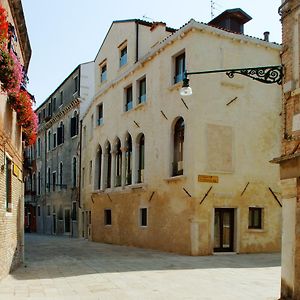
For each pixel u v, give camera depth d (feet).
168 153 62.03
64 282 34.17
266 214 60.44
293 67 27.22
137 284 33.24
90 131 97.35
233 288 31.50
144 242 67.87
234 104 59.98
